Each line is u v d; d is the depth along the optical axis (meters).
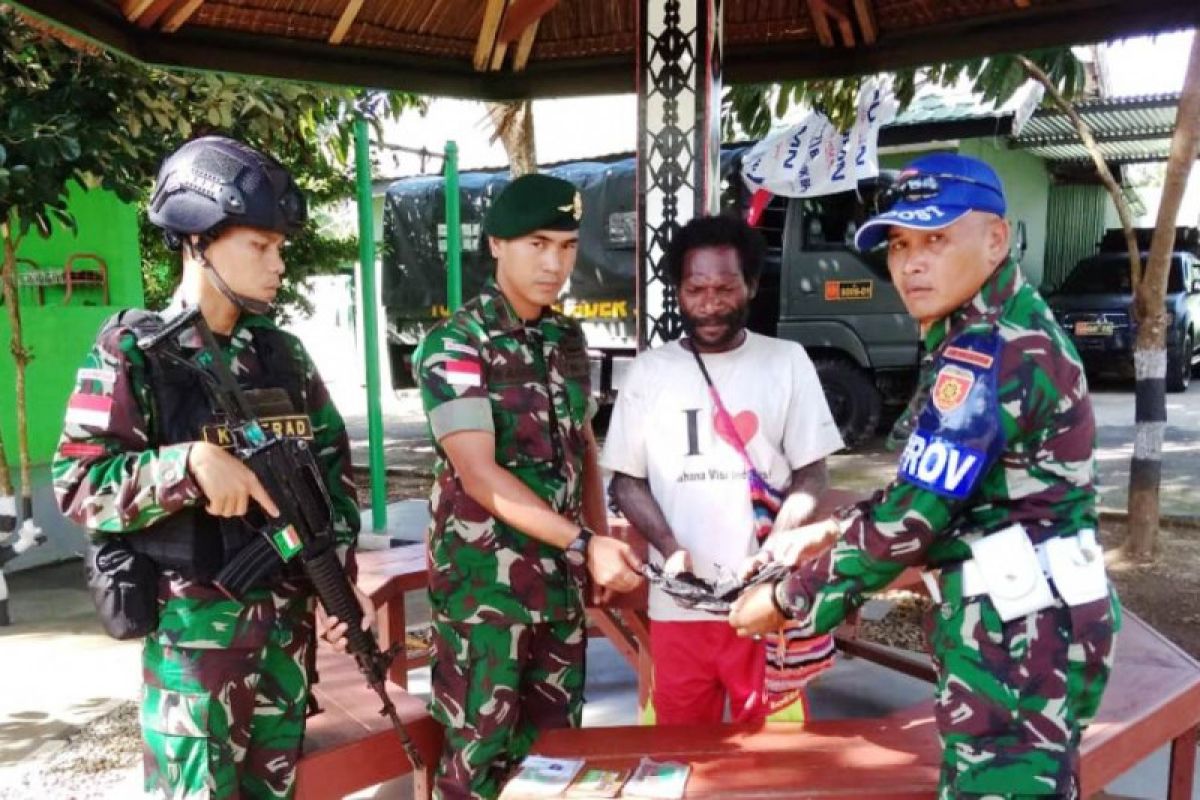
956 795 1.58
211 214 1.72
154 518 1.73
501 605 2.10
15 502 4.66
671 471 2.19
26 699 3.74
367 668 2.03
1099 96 11.05
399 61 3.83
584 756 2.08
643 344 2.95
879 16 3.62
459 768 2.16
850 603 1.63
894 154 12.05
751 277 2.17
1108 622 1.55
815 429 2.22
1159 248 5.12
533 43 3.92
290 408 1.93
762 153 6.30
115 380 1.75
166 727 1.80
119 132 4.73
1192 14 3.06
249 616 1.83
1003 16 3.41
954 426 1.50
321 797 2.18
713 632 2.23
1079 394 1.52
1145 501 5.39
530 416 2.11
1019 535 1.52
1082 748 2.08
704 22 2.80
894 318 8.57
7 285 4.89
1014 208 13.97
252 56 3.50
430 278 10.45
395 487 8.28
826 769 2.00
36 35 4.39
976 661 1.55
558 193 2.02
